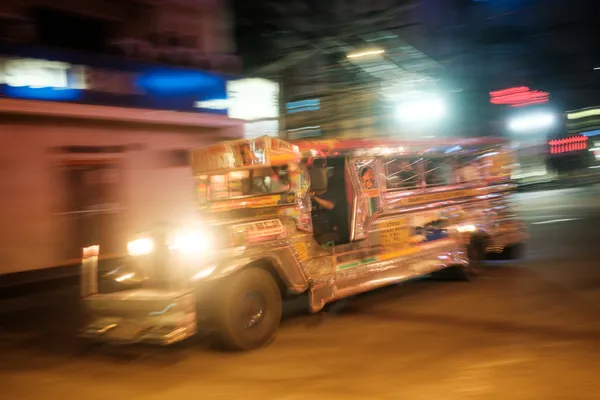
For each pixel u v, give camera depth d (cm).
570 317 657
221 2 1538
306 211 662
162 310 534
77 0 1217
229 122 1493
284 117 1684
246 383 497
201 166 715
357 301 790
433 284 880
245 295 583
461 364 518
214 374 523
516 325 635
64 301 922
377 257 746
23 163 1090
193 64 1448
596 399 432
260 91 1588
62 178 1153
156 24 1373
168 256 549
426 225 831
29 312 850
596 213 1681
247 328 584
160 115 1311
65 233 1147
